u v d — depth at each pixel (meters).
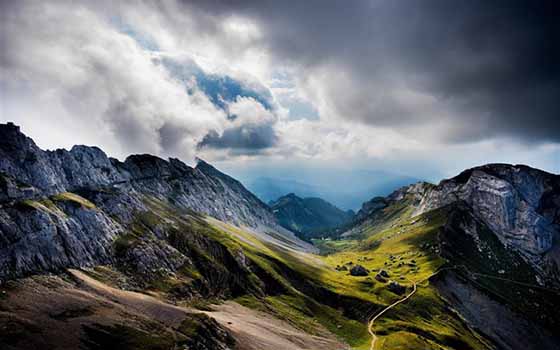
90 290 170.88
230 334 167.00
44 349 113.75
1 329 116.38
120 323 141.38
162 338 138.62
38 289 154.62
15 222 181.88
